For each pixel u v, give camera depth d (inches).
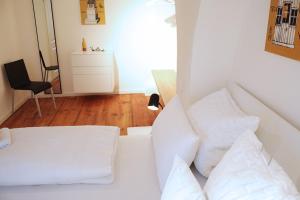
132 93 195.8
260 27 63.9
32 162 59.9
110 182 58.9
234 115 57.5
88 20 176.4
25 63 181.3
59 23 175.6
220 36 76.6
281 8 53.1
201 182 56.5
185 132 55.7
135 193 55.9
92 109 167.5
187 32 84.6
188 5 81.7
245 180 36.6
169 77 150.8
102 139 70.7
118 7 175.6
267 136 51.4
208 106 66.8
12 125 145.0
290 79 51.5
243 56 73.0
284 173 37.6
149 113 160.1
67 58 183.8
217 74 81.7
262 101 63.2
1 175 57.1
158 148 62.7
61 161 60.3
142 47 186.1
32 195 55.7
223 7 72.6
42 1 169.9
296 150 43.0
